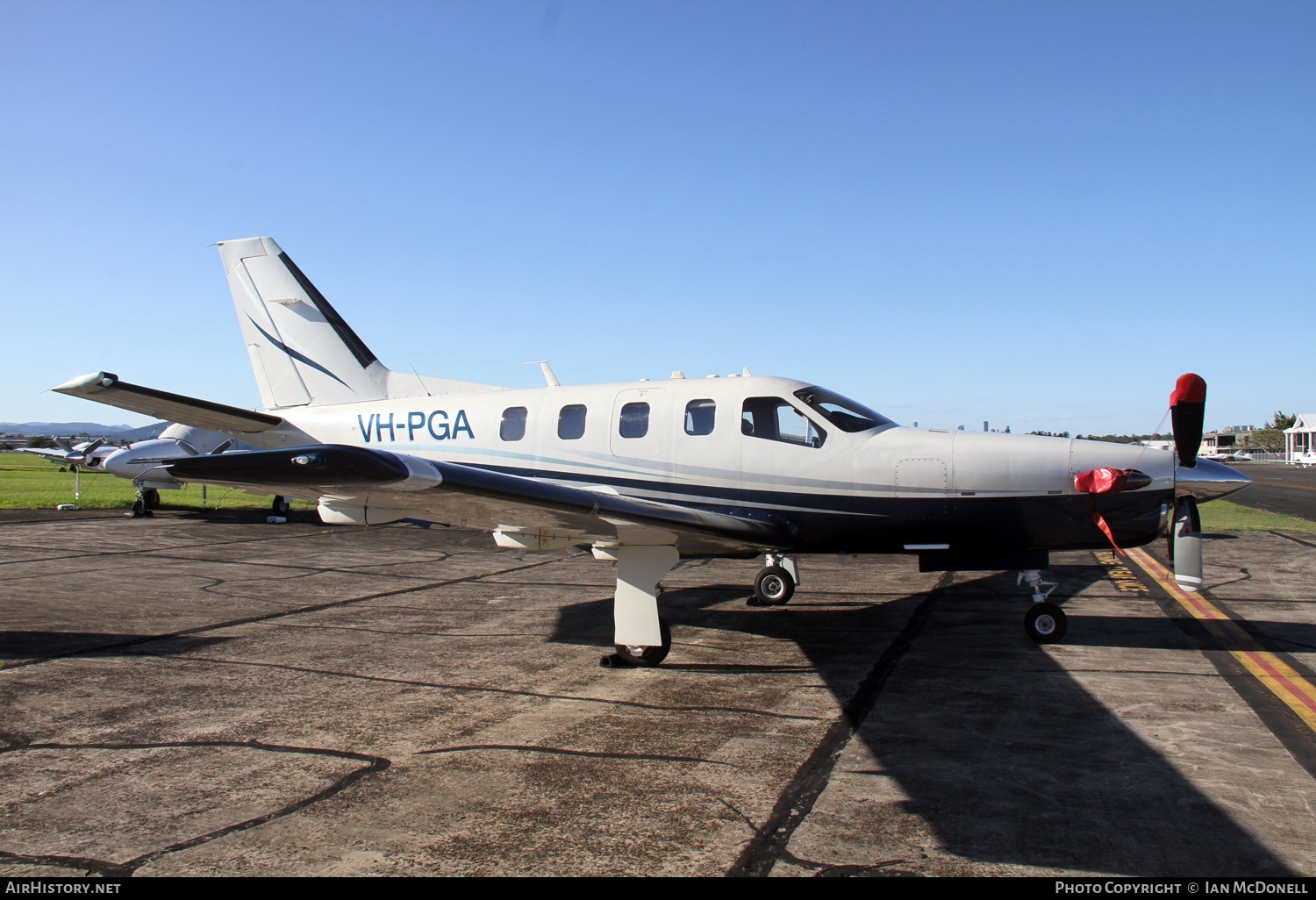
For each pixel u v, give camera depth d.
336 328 8.99
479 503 4.84
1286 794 3.31
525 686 5.01
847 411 6.63
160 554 11.50
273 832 3.03
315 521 16.52
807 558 11.43
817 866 2.75
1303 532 13.53
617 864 2.78
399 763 3.73
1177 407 5.89
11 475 40.00
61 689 4.93
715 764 3.70
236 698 4.75
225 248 9.27
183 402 7.77
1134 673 5.20
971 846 2.88
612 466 6.98
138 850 2.90
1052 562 10.49
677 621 7.02
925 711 4.46
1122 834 2.97
